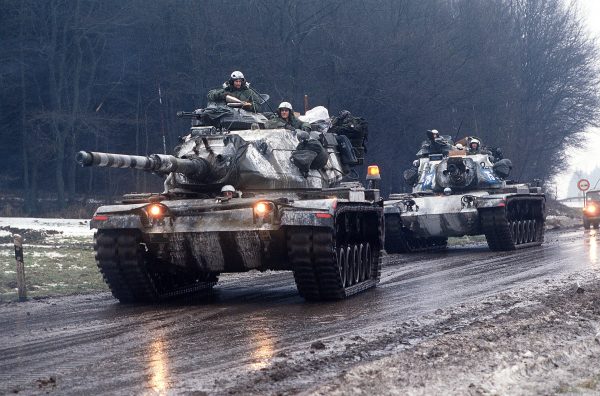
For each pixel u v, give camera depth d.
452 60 68.50
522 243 33.22
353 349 10.51
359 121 22.05
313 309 15.23
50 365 10.07
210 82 58.19
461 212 30.70
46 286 20.22
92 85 58.66
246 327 13.02
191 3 57.75
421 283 19.83
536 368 8.84
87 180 65.06
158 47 60.28
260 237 16.06
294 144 18.86
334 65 60.78
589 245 32.53
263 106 20.56
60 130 59.28
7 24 57.38
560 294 15.52
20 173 63.22
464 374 8.45
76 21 55.97
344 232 17.55
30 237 31.64
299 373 9.08
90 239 31.73
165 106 62.34
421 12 70.12
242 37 57.78
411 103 63.25
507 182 35.34
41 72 60.06
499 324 11.97
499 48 79.50
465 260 26.89
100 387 8.66
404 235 32.72
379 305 15.55
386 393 7.66
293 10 61.25
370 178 21.61
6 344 11.95
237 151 17.56
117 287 17.03
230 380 8.73
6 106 60.03
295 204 15.92
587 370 8.87
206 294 18.88
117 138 63.88
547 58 84.62
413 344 10.87
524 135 81.62
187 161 16.59
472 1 76.19
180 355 10.52
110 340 11.97
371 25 64.75
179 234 16.33
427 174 33.66
